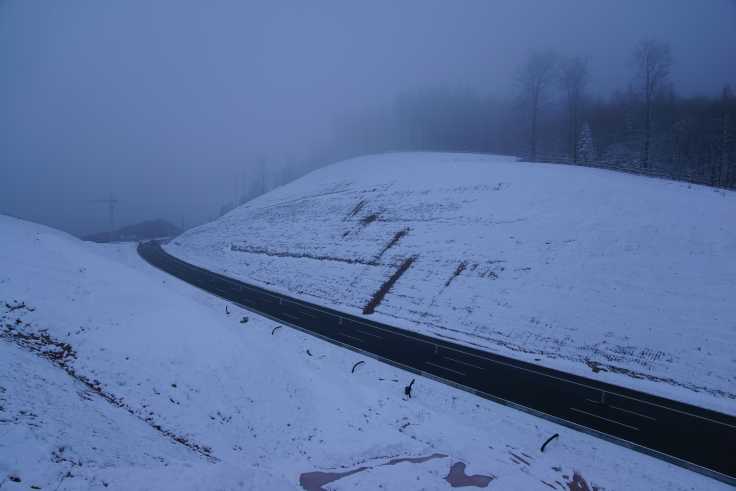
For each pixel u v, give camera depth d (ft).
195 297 125.08
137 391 48.88
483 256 109.50
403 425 53.47
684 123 234.99
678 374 67.41
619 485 44.60
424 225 136.56
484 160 216.95
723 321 71.20
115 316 65.46
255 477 32.73
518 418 57.93
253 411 51.31
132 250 253.85
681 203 101.14
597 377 70.49
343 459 44.19
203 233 256.73
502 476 42.80
